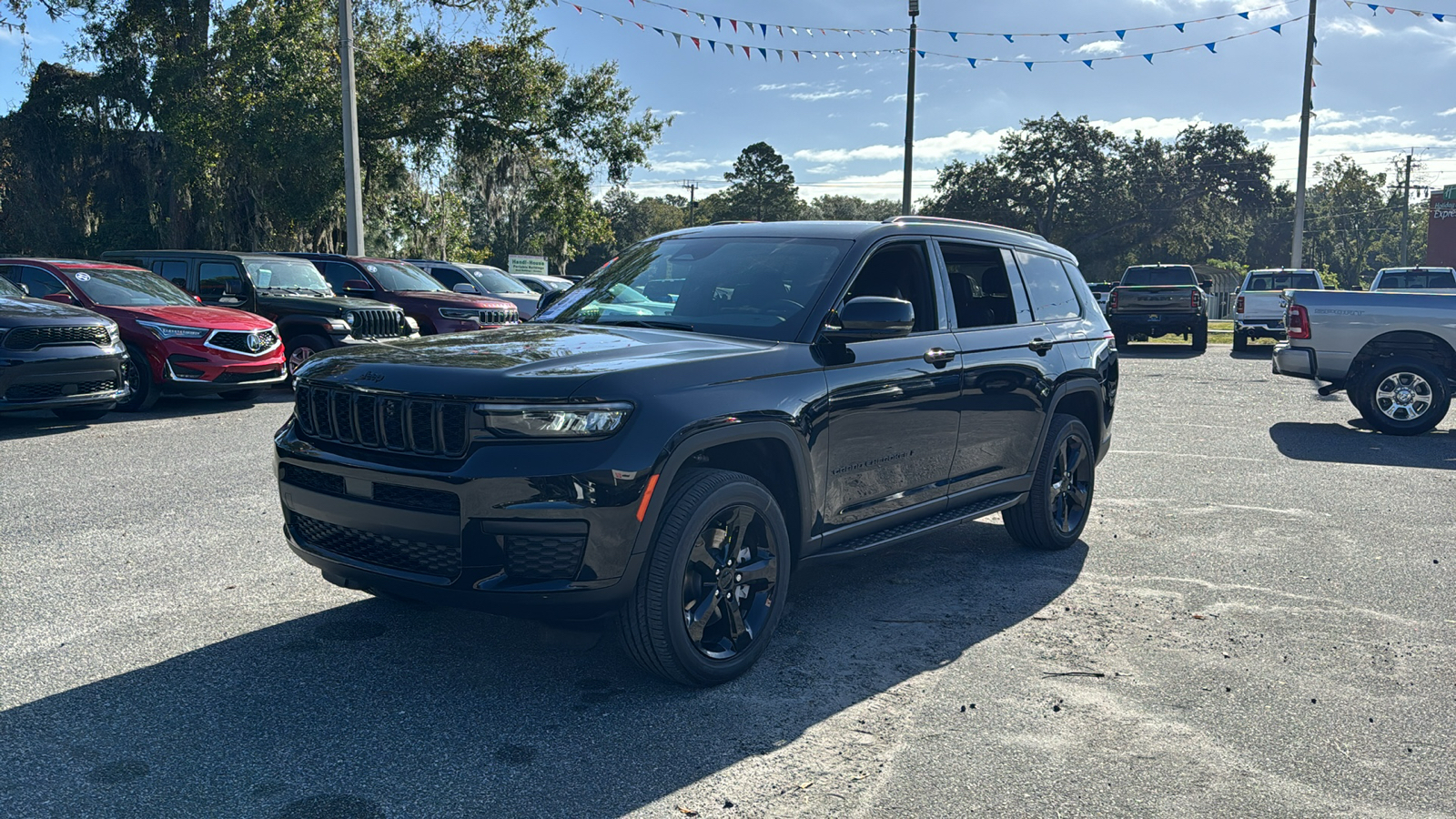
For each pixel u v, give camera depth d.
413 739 3.30
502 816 2.84
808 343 4.14
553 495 3.28
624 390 3.42
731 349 3.89
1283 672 4.02
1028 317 5.60
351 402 3.60
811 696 3.72
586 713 3.53
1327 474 8.28
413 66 27.66
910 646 4.27
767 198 97.69
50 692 3.62
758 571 3.86
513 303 18.00
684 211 112.25
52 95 26.41
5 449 8.56
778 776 3.11
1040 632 4.47
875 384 4.30
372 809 2.86
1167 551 5.86
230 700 3.58
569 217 31.12
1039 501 5.60
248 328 11.45
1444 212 50.84
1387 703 3.73
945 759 3.24
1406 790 3.09
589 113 29.42
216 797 2.91
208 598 4.70
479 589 3.31
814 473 4.03
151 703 3.54
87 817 2.79
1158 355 21.80
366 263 15.72
